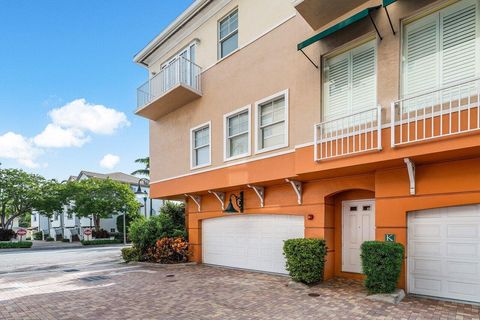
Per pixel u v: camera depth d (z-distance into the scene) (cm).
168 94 1267
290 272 887
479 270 655
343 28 799
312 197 959
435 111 659
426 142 641
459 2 659
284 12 991
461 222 684
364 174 848
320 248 858
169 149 1430
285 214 1040
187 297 774
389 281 695
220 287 878
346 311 628
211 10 1245
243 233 1189
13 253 2427
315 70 885
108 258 1844
